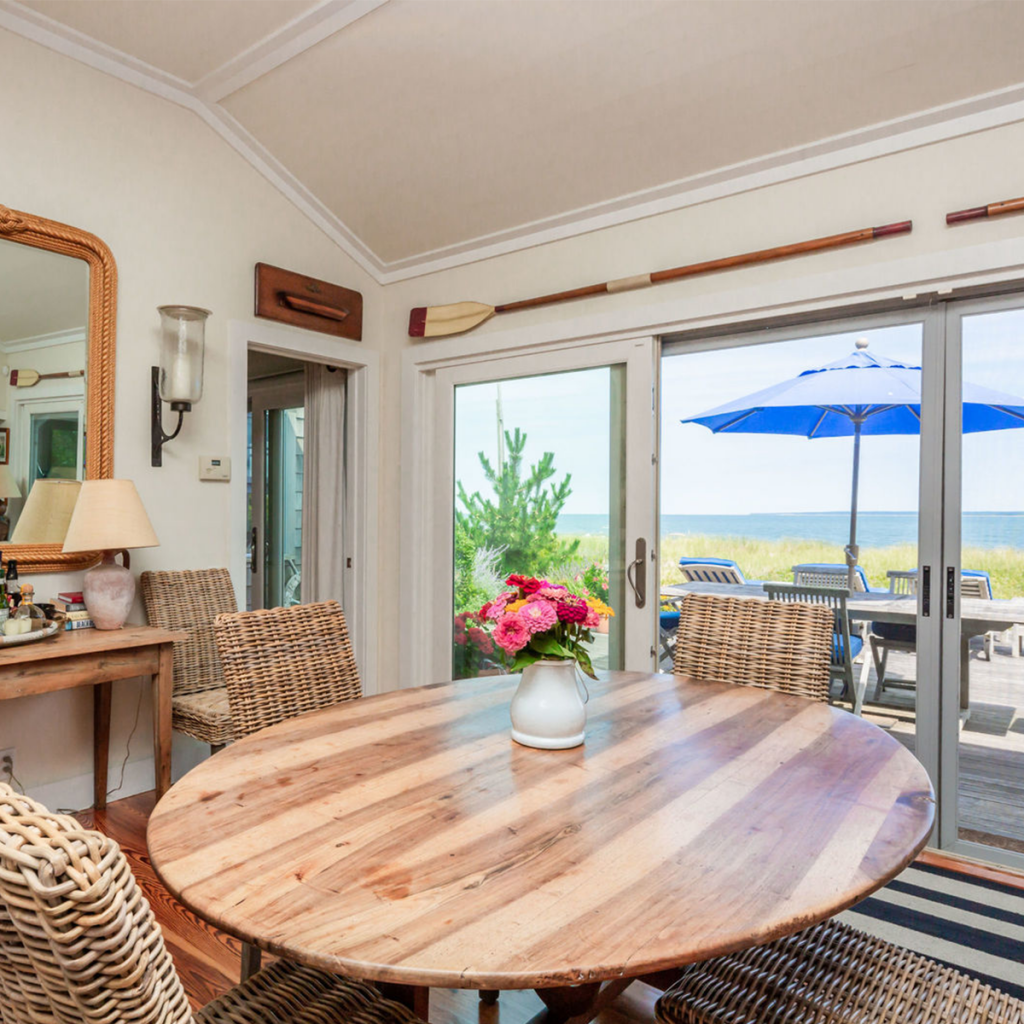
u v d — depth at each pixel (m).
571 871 0.88
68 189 2.68
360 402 3.88
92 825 2.59
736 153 2.68
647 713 1.59
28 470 2.57
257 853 0.92
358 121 3.00
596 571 3.20
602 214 3.10
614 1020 1.66
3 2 2.46
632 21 2.34
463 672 3.64
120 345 2.83
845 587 2.67
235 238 3.23
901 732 2.55
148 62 2.81
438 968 0.68
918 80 2.27
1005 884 2.19
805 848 0.94
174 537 3.00
